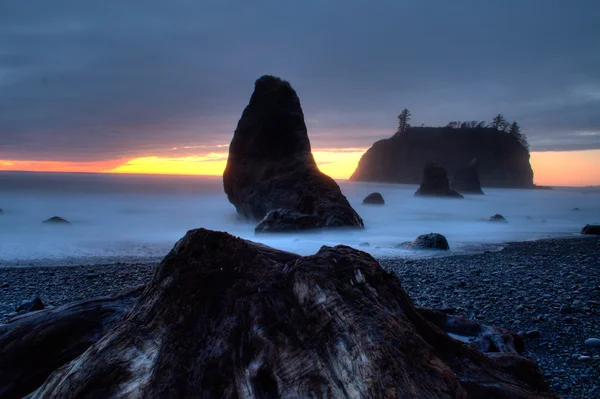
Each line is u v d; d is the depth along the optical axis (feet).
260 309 10.57
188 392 9.09
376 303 10.40
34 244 63.21
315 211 77.77
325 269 10.87
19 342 12.51
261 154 90.68
